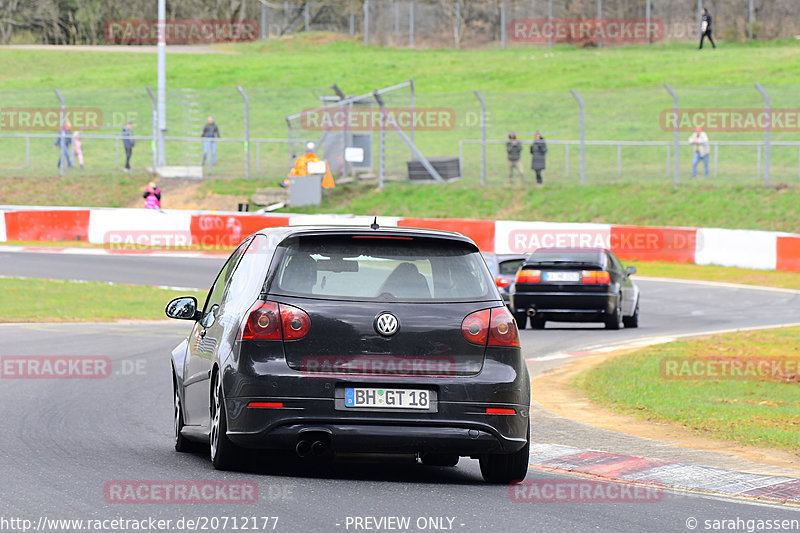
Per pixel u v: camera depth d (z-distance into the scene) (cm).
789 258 11894
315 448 2750
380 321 2741
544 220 14175
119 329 7269
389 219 12888
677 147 14538
